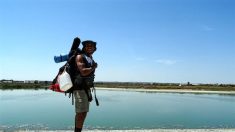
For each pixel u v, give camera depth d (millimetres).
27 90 93375
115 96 62125
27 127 17359
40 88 115062
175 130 13656
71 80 6566
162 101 47781
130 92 89875
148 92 92000
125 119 22172
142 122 20562
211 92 93312
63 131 13094
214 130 13711
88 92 6723
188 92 93188
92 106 34656
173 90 111688
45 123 19203
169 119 22906
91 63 6730
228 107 37156
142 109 31984
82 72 6492
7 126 17688
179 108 34375
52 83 6828
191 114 27469
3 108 30672
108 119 21922
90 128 17312
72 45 6781
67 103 39219
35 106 33750
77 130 6723
